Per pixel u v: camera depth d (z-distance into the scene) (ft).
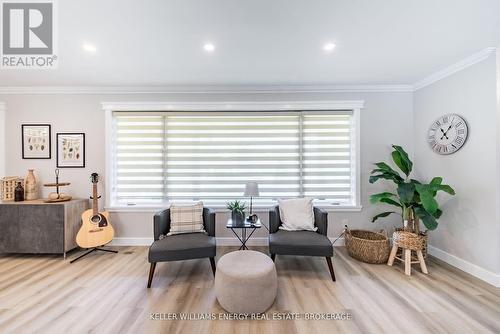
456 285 6.91
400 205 8.61
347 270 7.90
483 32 6.05
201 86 10.12
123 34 6.09
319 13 5.26
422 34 6.15
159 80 9.41
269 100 10.27
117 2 4.85
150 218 10.34
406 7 5.05
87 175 10.21
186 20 5.51
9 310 5.75
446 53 7.23
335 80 9.53
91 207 10.16
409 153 10.16
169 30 5.92
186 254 7.05
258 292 5.55
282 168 10.50
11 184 9.43
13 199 9.42
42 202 8.93
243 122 10.47
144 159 10.51
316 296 6.39
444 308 5.85
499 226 6.88
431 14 5.30
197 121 10.48
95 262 8.55
